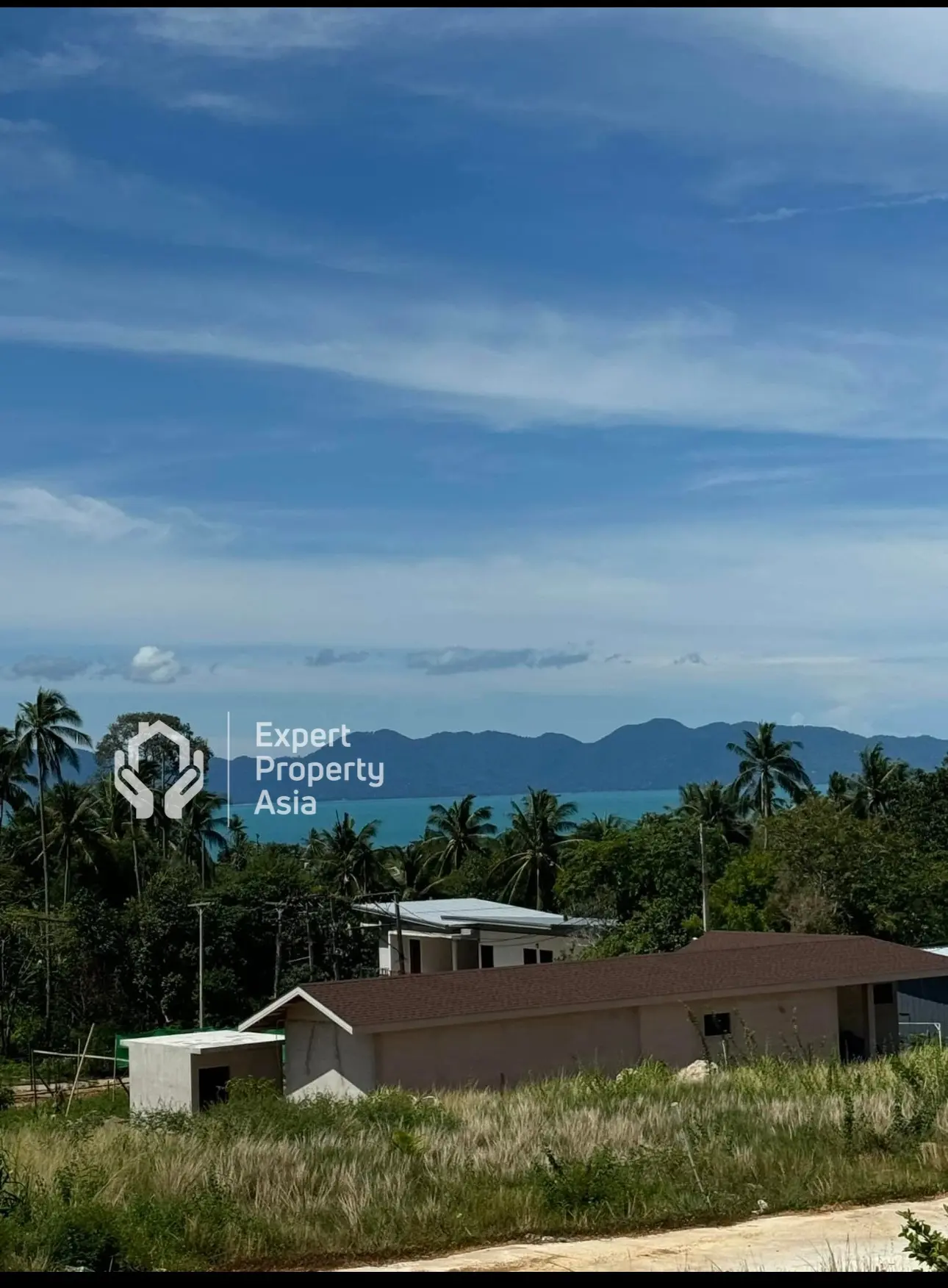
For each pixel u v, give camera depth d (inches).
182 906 2640.3
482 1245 501.0
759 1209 536.4
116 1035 2247.8
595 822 3415.4
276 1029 1443.2
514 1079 1229.7
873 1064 995.3
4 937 2573.8
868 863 2075.5
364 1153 634.2
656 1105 771.4
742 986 1323.8
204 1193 542.6
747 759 3501.5
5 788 3051.2
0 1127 903.7
